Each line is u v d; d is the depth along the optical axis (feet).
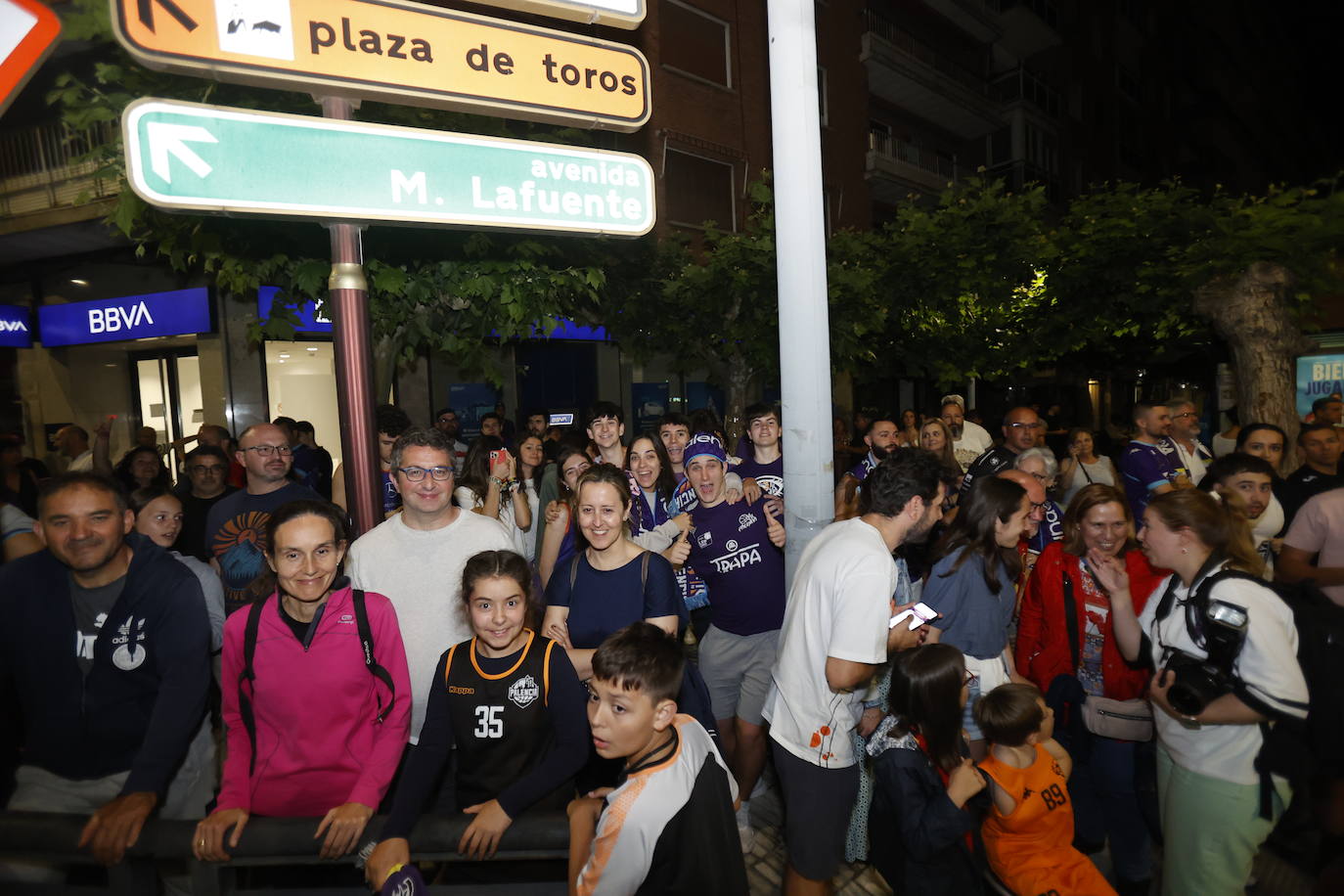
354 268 7.95
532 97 7.34
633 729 4.89
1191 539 6.51
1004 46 75.46
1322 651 5.88
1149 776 8.27
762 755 10.05
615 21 7.72
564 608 8.54
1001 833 7.22
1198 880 6.47
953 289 31.12
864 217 55.98
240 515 10.54
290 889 5.45
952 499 12.39
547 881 5.50
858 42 55.83
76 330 30.40
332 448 31.58
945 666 6.91
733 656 10.34
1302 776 5.93
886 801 7.36
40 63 4.33
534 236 15.57
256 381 28.71
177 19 5.77
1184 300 26.30
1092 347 34.14
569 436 17.62
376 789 6.05
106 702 6.50
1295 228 24.27
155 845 5.16
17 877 5.45
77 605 6.56
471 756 6.57
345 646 6.43
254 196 6.25
